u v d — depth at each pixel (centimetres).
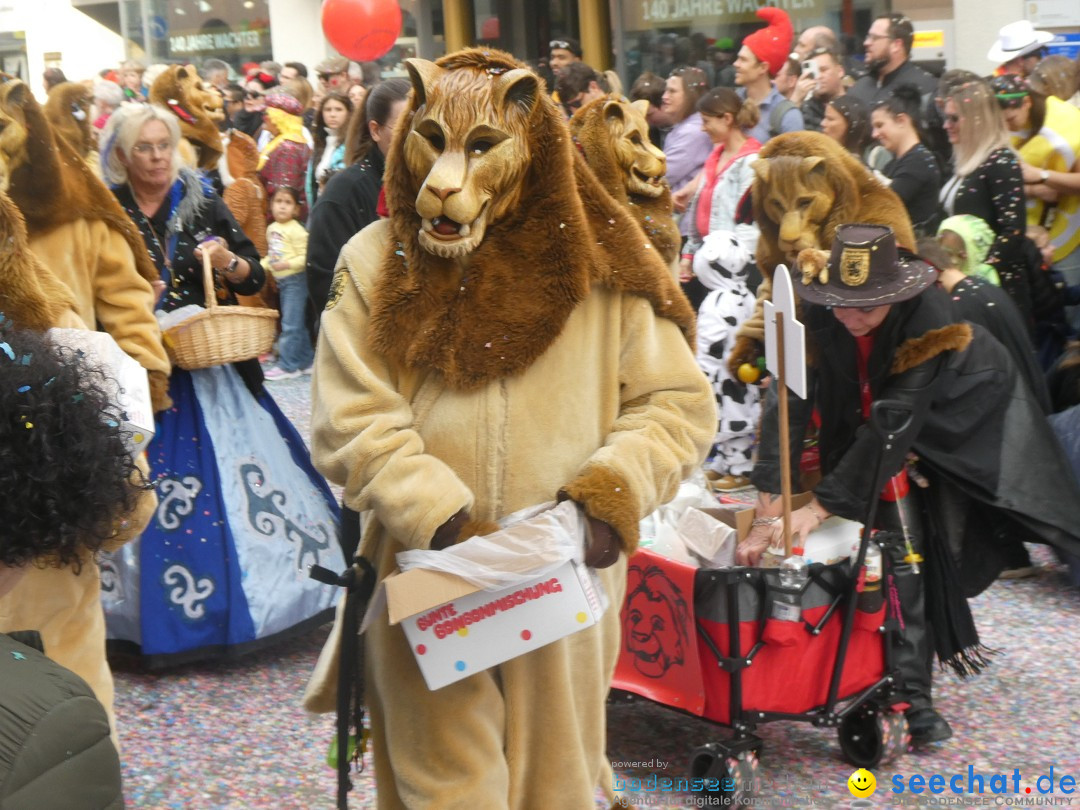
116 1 1678
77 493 160
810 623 339
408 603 229
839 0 1034
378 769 266
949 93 618
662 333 260
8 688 130
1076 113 695
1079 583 495
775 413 370
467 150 235
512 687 251
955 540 404
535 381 246
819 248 459
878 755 356
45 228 365
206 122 598
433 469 238
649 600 352
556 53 923
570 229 245
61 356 170
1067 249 691
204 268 431
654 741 379
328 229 469
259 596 431
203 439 438
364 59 930
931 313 348
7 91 357
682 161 779
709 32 1094
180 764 370
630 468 244
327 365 250
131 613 427
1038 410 423
